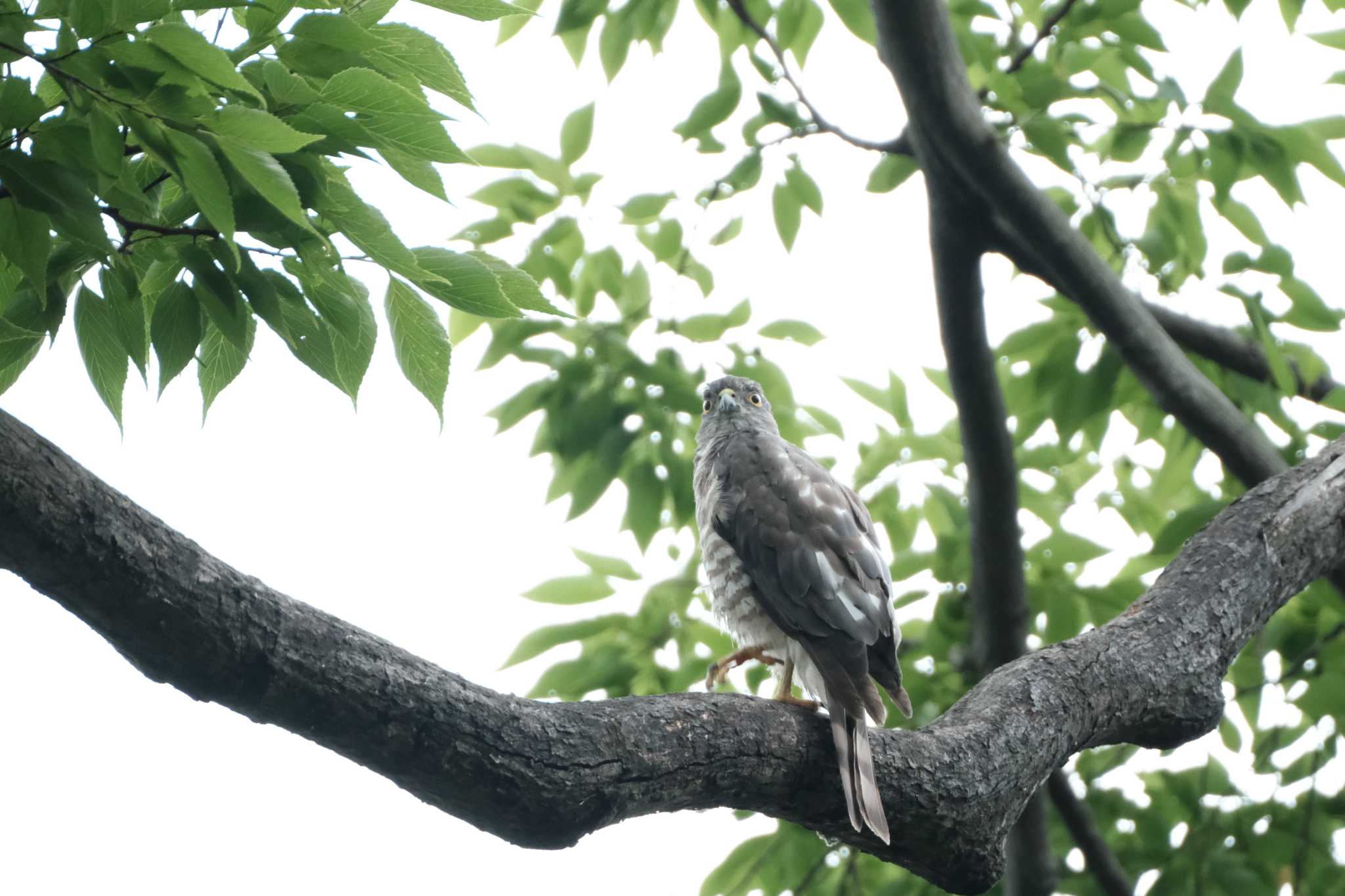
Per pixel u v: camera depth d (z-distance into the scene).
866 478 13.61
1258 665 13.05
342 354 5.78
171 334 5.78
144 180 5.68
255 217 5.19
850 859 13.27
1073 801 12.43
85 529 4.68
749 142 12.47
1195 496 13.91
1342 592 10.10
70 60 4.51
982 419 11.43
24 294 5.81
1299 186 11.70
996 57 11.92
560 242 13.27
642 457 12.95
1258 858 13.01
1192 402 10.83
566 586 13.10
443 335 5.66
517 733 5.60
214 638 4.95
